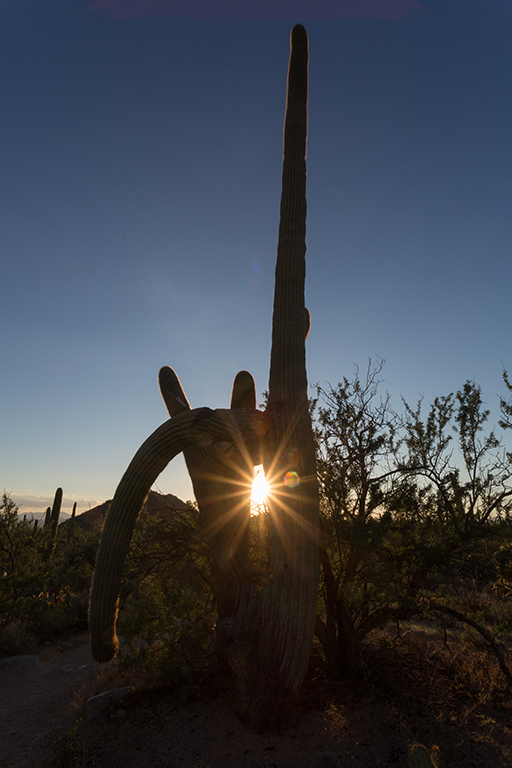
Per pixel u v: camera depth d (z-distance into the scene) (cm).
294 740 450
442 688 551
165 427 560
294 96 708
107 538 552
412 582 606
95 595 546
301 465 517
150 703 552
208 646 623
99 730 505
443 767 403
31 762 455
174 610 620
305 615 477
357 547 553
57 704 614
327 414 653
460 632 820
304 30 751
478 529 589
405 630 813
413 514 604
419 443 659
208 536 590
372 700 527
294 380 557
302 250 625
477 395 671
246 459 562
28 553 1025
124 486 557
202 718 504
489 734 463
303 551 489
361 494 609
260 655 480
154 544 687
